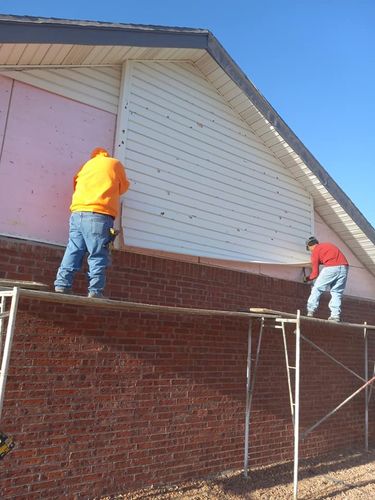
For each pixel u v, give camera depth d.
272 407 6.73
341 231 8.27
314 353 7.59
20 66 4.91
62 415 4.66
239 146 6.91
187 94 6.38
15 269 4.56
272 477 6.18
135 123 5.73
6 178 4.70
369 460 7.45
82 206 4.41
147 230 5.63
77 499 4.66
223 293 6.34
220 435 6.00
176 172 6.07
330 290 7.11
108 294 5.19
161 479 5.34
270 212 7.15
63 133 5.18
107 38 5.02
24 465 4.36
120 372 5.16
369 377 8.55
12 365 4.40
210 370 6.02
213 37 6.11
